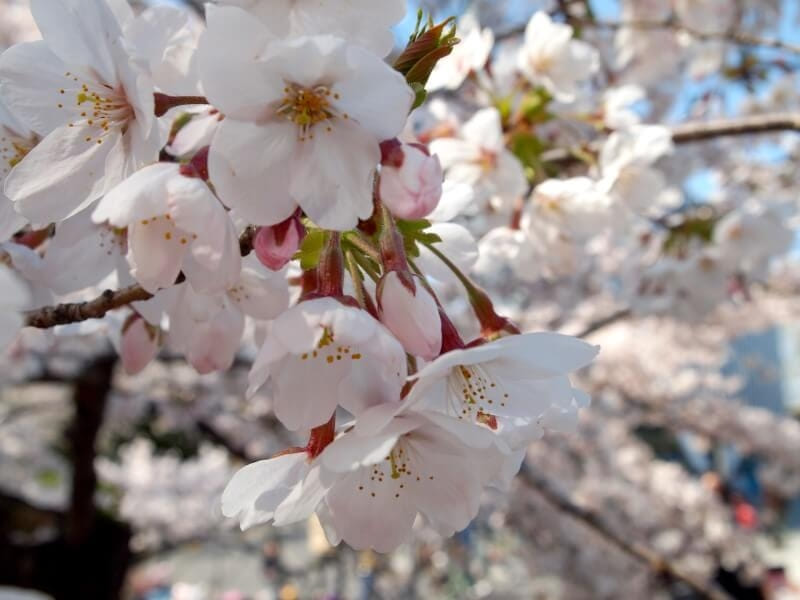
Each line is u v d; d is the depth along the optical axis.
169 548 0.93
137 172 0.10
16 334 0.08
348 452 0.11
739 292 0.37
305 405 0.11
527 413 0.12
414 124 0.29
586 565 0.78
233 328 0.14
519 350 0.11
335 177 0.10
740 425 0.85
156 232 0.11
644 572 0.79
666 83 0.48
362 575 0.98
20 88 0.12
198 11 0.37
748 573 0.89
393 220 0.12
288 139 0.10
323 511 0.13
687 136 0.29
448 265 0.14
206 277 0.11
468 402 0.12
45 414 1.06
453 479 0.12
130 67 0.11
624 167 0.25
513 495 0.72
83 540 0.67
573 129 0.28
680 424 0.84
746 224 0.35
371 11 0.11
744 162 0.61
